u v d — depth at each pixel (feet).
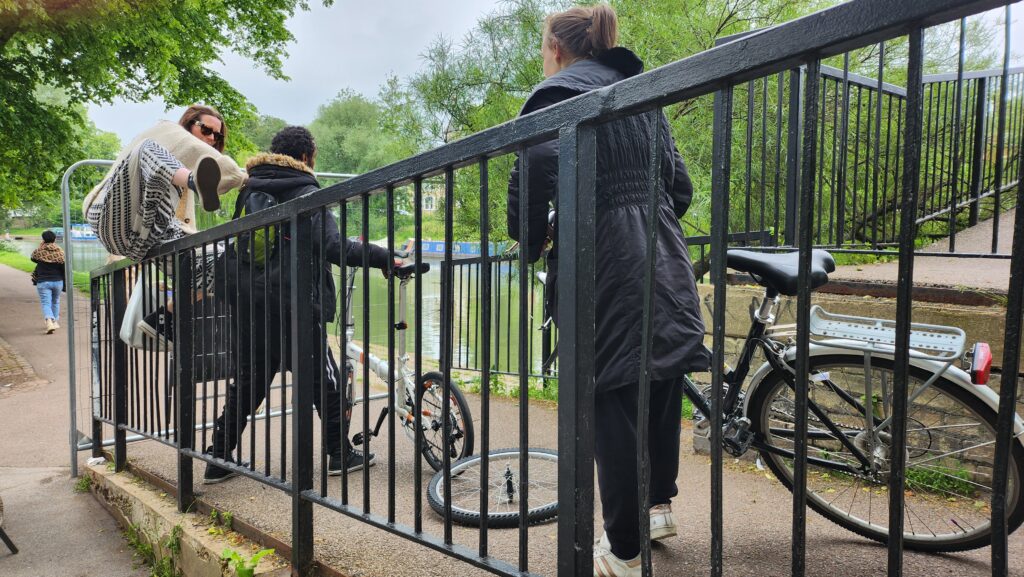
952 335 6.28
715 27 18.38
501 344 21.86
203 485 9.85
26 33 34.17
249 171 10.05
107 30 36.73
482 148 4.52
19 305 49.73
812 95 2.91
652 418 6.02
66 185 14.10
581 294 4.01
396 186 5.51
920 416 7.39
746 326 9.78
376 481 9.78
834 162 9.84
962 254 8.08
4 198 45.91
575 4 19.03
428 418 10.48
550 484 8.64
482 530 4.79
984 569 6.12
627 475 5.46
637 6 18.47
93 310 13.60
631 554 5.63
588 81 5.52
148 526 9.87
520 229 4.33
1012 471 5.90
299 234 6.79
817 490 7.71
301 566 6.78
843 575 6.06
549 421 13.38
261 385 10.08
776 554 6.51
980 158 12.70
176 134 10.48
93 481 12.80
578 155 3.95
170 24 42.75
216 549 7.70
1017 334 2.47
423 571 6.45
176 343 9.36
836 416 7.30
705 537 6.91
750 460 9.26
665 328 5.20
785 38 2.91
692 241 12.72
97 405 13.71
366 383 5.98
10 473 14.92
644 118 5.58
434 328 24.50
